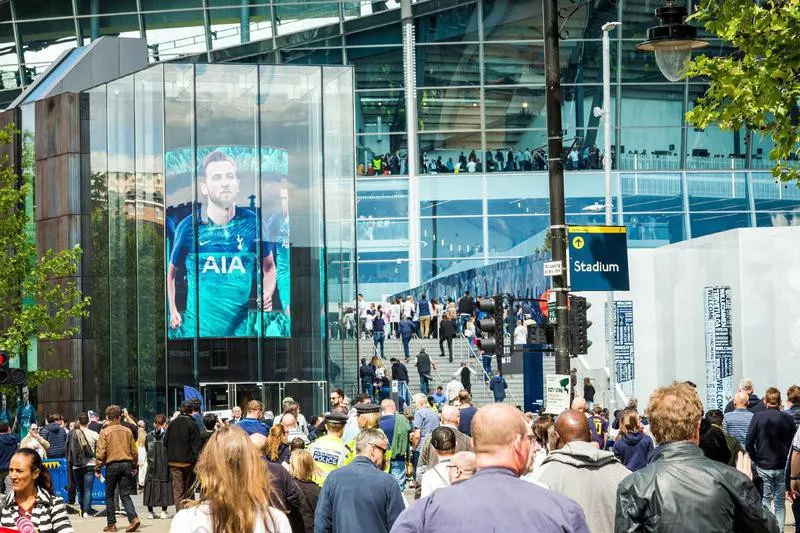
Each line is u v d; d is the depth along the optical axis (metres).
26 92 53.03
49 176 46.56
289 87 42.53
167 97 42.72
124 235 43.81
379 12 68.25
